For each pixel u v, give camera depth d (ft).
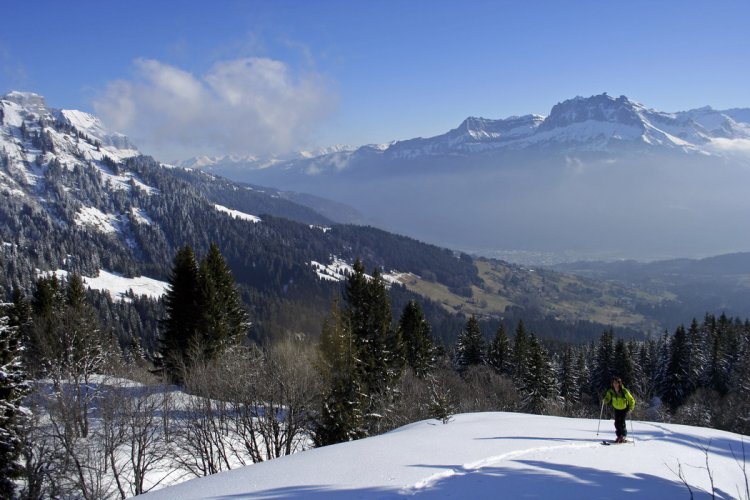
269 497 34.45
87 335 99.25
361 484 35.96
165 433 79.61
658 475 40.50
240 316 147.02
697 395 206.69
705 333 279.49
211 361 99.96
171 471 86.69
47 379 89.30
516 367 226.79
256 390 86.99
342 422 87.61
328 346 97.25
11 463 70.54
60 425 79.46
